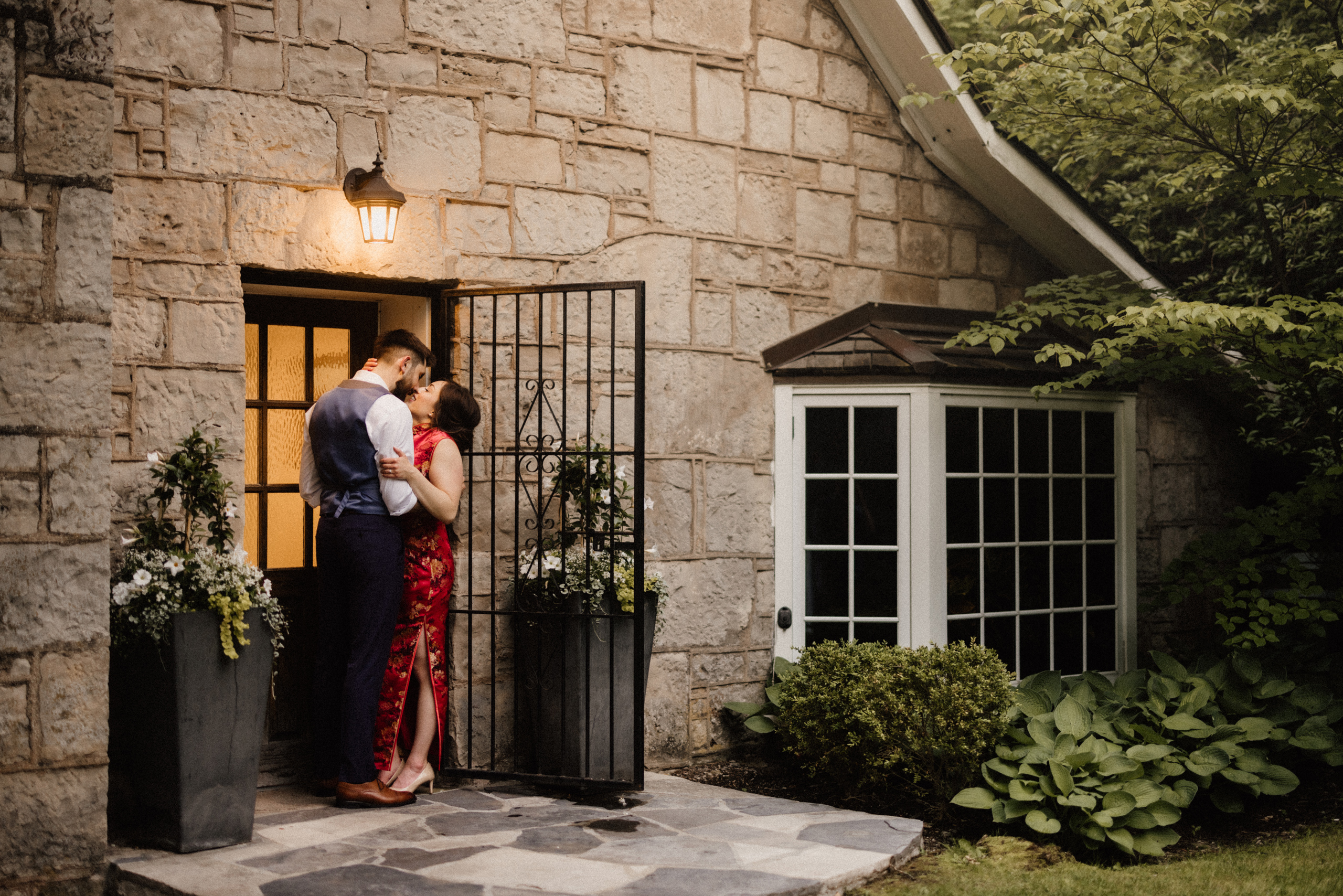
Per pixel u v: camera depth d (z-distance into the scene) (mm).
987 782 4973
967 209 7094
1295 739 5609
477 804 4652
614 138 5734
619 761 5121
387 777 4676
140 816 3973
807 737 5398
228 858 3811
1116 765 4832
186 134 4586
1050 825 4605
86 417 3670
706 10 6059
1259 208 6789
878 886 3902
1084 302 7250
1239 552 6648
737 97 6168
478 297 5305
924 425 6207
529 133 5469
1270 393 7316
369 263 4992
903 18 6375
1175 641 7586
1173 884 4176
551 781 4812
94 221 3689
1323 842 4859
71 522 3639
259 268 4762
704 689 5965
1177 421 7688
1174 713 5680
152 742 3918
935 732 5016
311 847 3949
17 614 3541
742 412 6156
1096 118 6441
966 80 6199
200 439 4203
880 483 6270
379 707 4688
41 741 3580
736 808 4652
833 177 6531
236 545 4637
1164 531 7574
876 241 6695
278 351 5215
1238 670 5941
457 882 3568
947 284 6988
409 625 4715
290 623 5102
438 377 5250
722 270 6090
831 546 6301
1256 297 7152
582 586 5059
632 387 5742
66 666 3625
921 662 5188
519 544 5406
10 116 3549
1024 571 6707
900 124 6820
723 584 6051
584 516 5152
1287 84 5871
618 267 5734
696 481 5973
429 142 5180
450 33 5246
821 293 6461
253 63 4742
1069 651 6910
